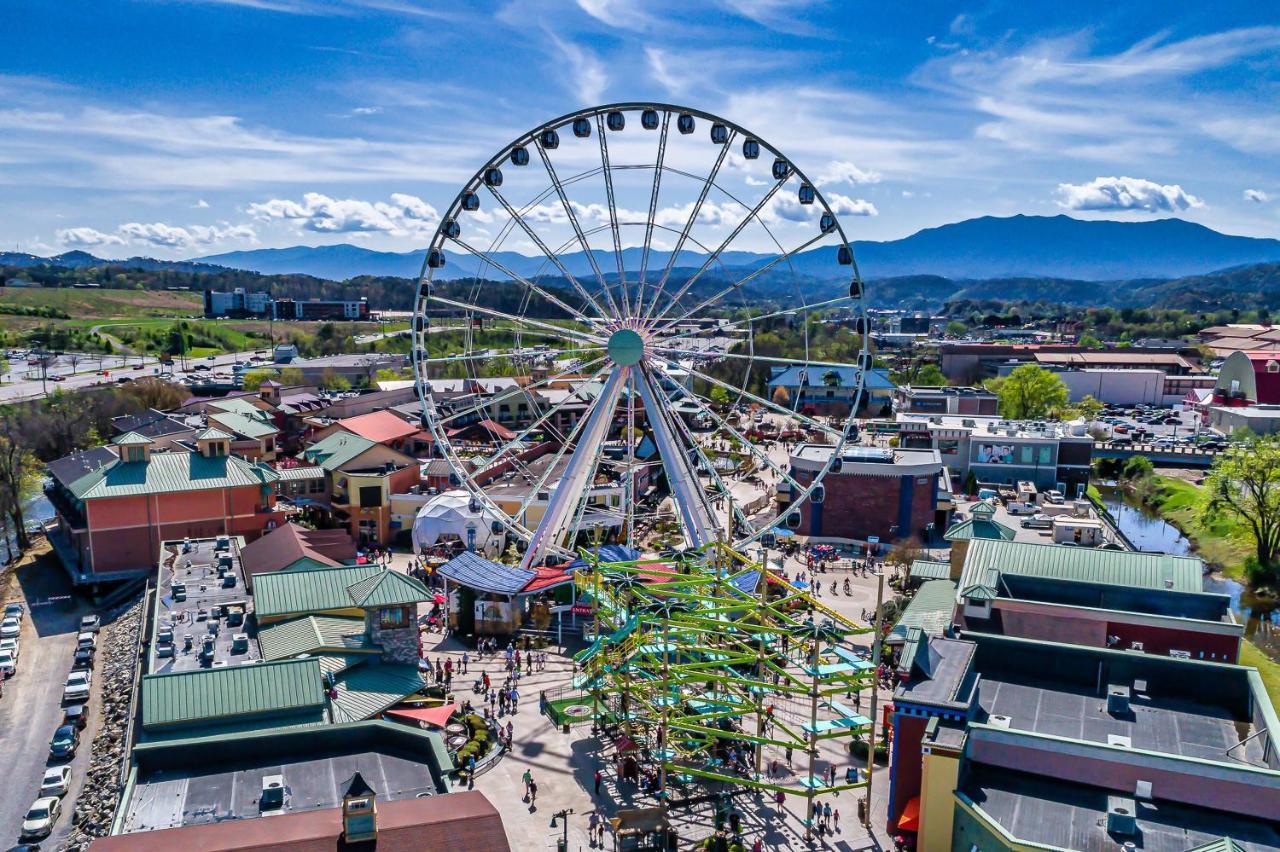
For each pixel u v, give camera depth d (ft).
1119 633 262.26
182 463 417.08
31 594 398.21
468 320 344.08
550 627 347.97
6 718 290.15
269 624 284.20
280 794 185.68
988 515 365.40
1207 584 458.09
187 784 192.34
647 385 341.21
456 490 447.83
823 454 483.51
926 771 186.19
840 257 322.14
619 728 273.33
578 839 223.92
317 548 384.06
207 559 354.54
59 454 611.88
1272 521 450.71
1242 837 171.94
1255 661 339.16
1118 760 185.26
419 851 153.48
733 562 341.62
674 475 343.46
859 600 382.63
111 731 272.31
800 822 233.96
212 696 225.35
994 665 232.94
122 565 400.67
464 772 250.16
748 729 281.33
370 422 547.49
